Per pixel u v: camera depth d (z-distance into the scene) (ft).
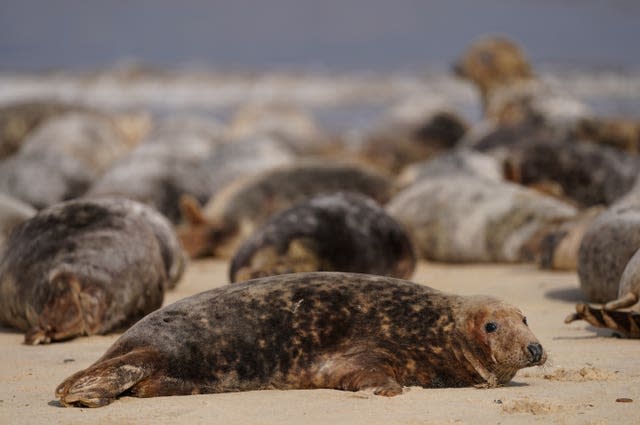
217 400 74.23
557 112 334.85
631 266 104.73
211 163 282.77
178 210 217.77
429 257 190.80
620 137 262.06
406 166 347.36
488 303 78.43
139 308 114.52
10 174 233.96
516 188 190.39
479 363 77.25
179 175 220.84
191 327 77.71
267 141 294.25
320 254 142.92
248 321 78.28
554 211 182.70
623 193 228.84
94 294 110.11
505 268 174.81
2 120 368.89
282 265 141.28
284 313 78.74
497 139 284.00
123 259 113.39
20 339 110.32
